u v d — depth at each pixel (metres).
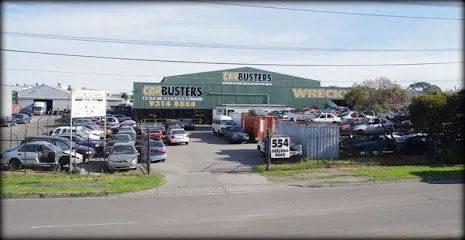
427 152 29.77
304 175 22.97
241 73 70.88
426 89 67.62
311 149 29.11
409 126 41.25
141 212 14.19
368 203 15.64
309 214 13.72
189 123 57.16
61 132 35.56
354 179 21.69
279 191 18.95
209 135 49.12
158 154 28.61
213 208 14.92
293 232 11.27
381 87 63.00
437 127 28.77
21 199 16.73
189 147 37.44
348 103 66.88
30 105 89.38
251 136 41.34
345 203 15.70
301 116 48.50
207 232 11.31
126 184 19.84
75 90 25.05
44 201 16.33
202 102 68.94
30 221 12.66
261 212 14.13
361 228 11.70
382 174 22.86
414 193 17.83
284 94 72.31
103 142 30.97
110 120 54.66
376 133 36.69
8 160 24.38
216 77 70.56
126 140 31.23
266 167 25.06
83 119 56.62
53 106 92.75
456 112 28.84
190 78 69.94
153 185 19.89
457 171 23.84
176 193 18.50
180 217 13.36
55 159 24.47
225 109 55.81
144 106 66.25
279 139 27.56
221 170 25.11
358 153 29.91
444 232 11.23
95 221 12.70
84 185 19.36
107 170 24.72
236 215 13.64
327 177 22.31
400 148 30.50
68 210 14.51
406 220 12.67
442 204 15.32
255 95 71.50
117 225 12.16
